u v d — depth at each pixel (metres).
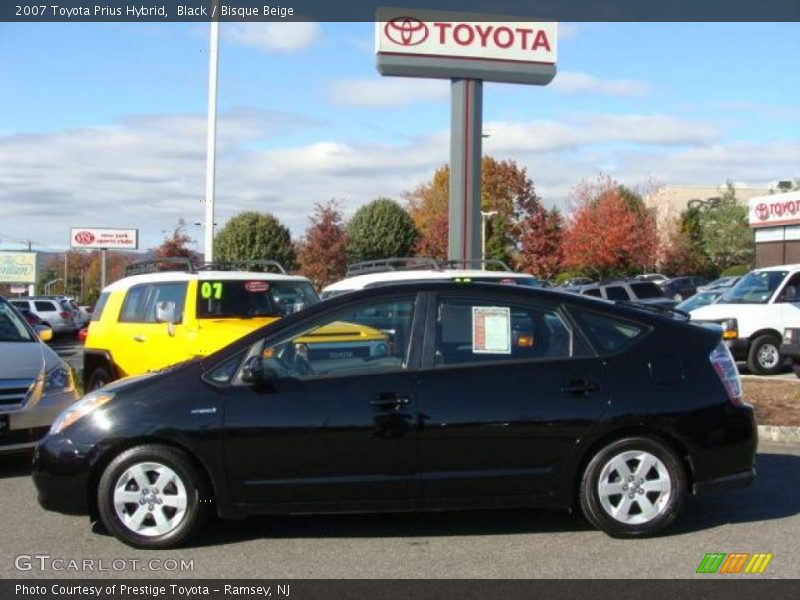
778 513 5.94
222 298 9.20
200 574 4.79
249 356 5.33
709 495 6.42
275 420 5.16
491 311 5.44
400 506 5.22
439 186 63.09
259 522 5.80
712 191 78.44
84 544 5.34
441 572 4.79
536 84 18.52
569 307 5.47
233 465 5.16
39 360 7.55
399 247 55.47
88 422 5.27
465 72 18.09
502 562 4.94
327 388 5.24
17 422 7.12
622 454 5.25
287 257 51.38
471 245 18.30
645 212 52.84
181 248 47.00
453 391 5.23
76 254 95.38
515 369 5.30
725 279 27.17
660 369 5.34
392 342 5.41
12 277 54.09
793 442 8.48
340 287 10.89
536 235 50.94
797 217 32.44
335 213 48.56
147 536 5.21
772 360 13.52
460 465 5.20
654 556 5.02
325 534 5.52
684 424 5.25
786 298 13.69
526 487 5.23
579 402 5.23
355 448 5.18
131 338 9.45
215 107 19.17
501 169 58.44
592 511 5.27
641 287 23.38
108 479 5.20
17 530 5.64
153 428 5.15
